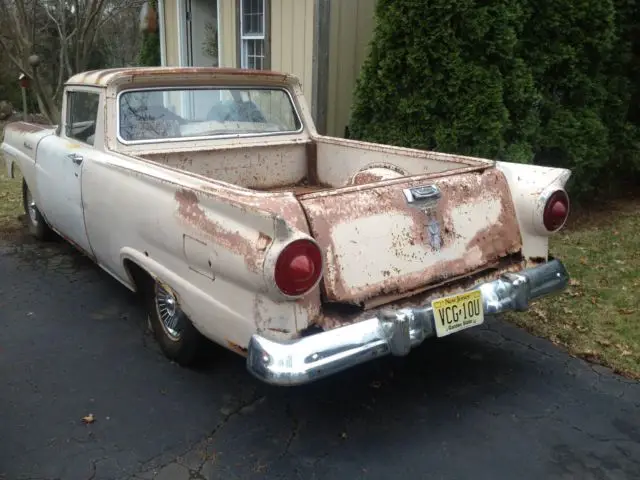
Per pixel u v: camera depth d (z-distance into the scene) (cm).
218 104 434
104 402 316
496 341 385
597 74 636
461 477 264
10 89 1534
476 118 529
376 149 422
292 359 238
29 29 941
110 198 353
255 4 771
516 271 320
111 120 383
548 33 598
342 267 257
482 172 320
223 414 308
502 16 523
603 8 602
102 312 423
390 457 276
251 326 253
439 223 289
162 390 328
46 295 449
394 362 359
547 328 398
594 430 296
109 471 265
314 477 263
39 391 325
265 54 745
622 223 631
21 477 260
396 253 274
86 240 412
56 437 287
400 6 532
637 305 428
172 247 292
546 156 640
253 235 241
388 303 275
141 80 393
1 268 503
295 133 473
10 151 553
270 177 462
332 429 296
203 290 278
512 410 312
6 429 293
